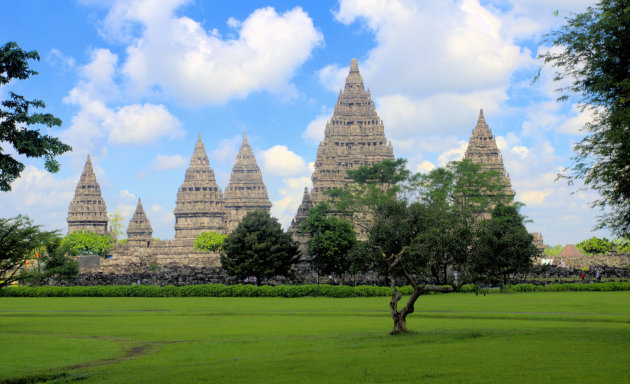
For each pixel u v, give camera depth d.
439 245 45.31
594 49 38.25
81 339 48.38
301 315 68.25
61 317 70.00
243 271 116.94
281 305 82.62
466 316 62.06
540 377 27.27
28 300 101.25
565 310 65.94
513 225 112.81
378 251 47.09
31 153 40.44
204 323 60.31
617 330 45.44
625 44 37.22
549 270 132.88
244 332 51.16
